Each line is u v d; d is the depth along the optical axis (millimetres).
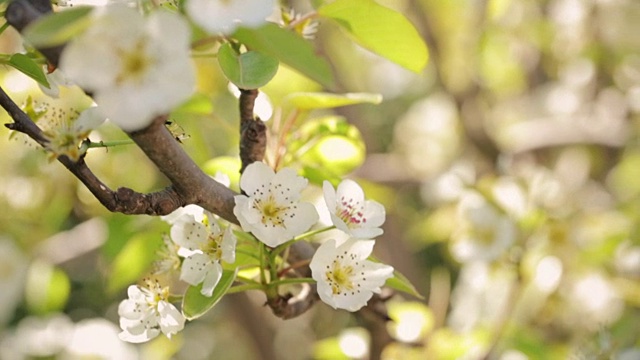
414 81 2709
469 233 1351
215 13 912
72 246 1585
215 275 962
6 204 1562
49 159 921
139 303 985
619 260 1491
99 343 1526
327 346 1259
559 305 1438
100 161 1469
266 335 1790
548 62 2180
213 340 2430
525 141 2041
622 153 2088
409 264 1834
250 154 991
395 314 1263
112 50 871
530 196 1362
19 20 876
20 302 1861
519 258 1324
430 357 1268
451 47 2104
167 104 872
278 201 969
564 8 1963
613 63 2031
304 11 1172
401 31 1005
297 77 1558
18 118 931
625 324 1402
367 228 975
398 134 2369
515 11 2004
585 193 1870
